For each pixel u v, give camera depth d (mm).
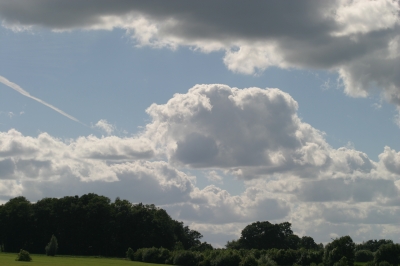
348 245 151625
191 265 169500
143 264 161375
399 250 141000
